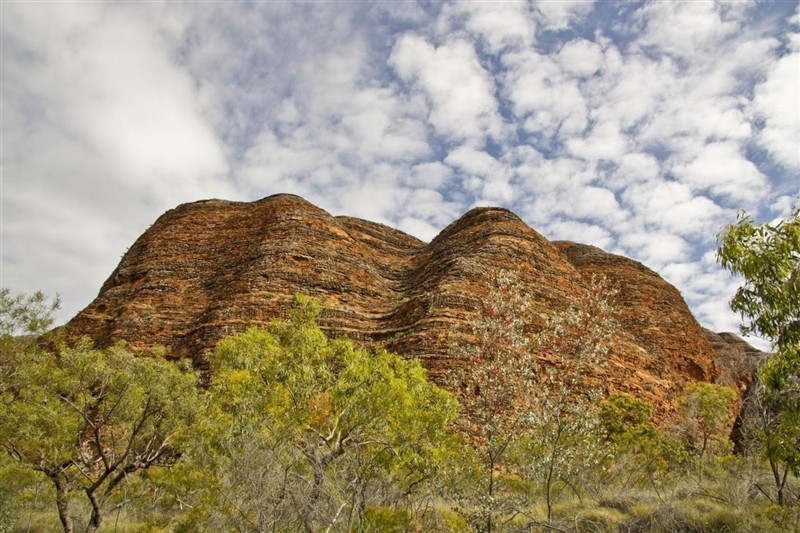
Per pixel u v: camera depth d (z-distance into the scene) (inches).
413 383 654.5
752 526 438.6
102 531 716.7
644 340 2112.5
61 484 659.4
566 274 1813.5
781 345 373.7
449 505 582.9
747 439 617.9
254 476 429.4
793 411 393.7
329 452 538.9
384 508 463.2
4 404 641.6
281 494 434.9
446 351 1243.8
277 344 671.8
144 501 758.5
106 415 690.8
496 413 506.0
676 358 2116.1
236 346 696.4
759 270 363.3
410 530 483.5
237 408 526.3
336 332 1512.1
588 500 613.0
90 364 681.0
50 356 729.6
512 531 491.5
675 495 556.1
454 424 636.7
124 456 658.8
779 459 412.5
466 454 546.9
